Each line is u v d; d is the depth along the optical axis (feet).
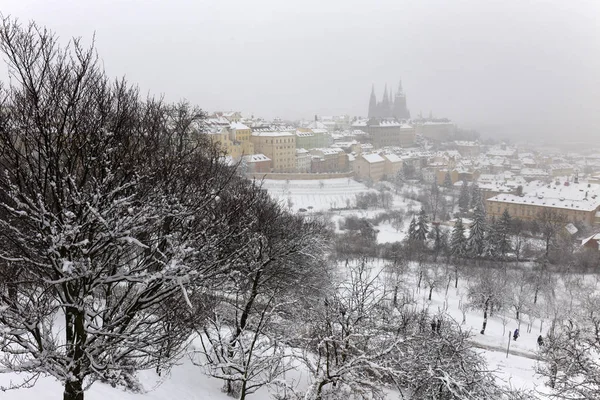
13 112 35.24
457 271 223.71
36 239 34.88
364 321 72.23
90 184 38.11
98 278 36.94
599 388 65.41
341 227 315.58
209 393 67.05
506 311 185.37
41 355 34.88
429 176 611.88
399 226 336.49
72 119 37.42
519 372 121.19
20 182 35.17
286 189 425.69
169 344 48.42
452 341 74.69
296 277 97.04
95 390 47.60
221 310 82.07
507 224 276.00
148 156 44.11
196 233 44.96
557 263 255.50
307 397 54.19
